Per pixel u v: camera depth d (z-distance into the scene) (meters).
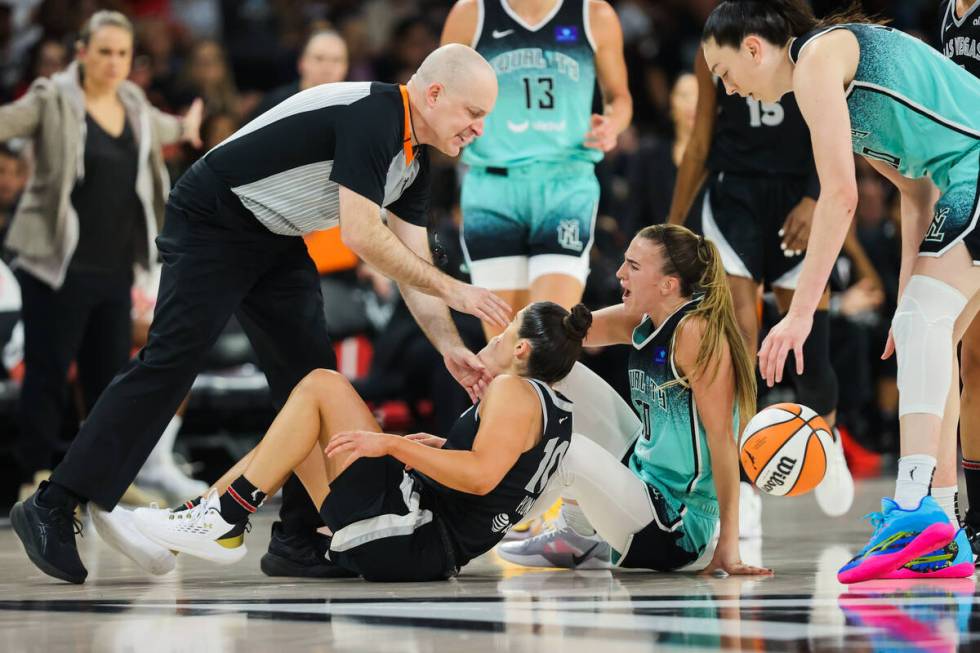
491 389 8.54
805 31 8.55
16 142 18.75
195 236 9.06
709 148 12.48
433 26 28.31
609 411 9.86
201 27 28.66
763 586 8.19
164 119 15.95
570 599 7.67
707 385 8.84
